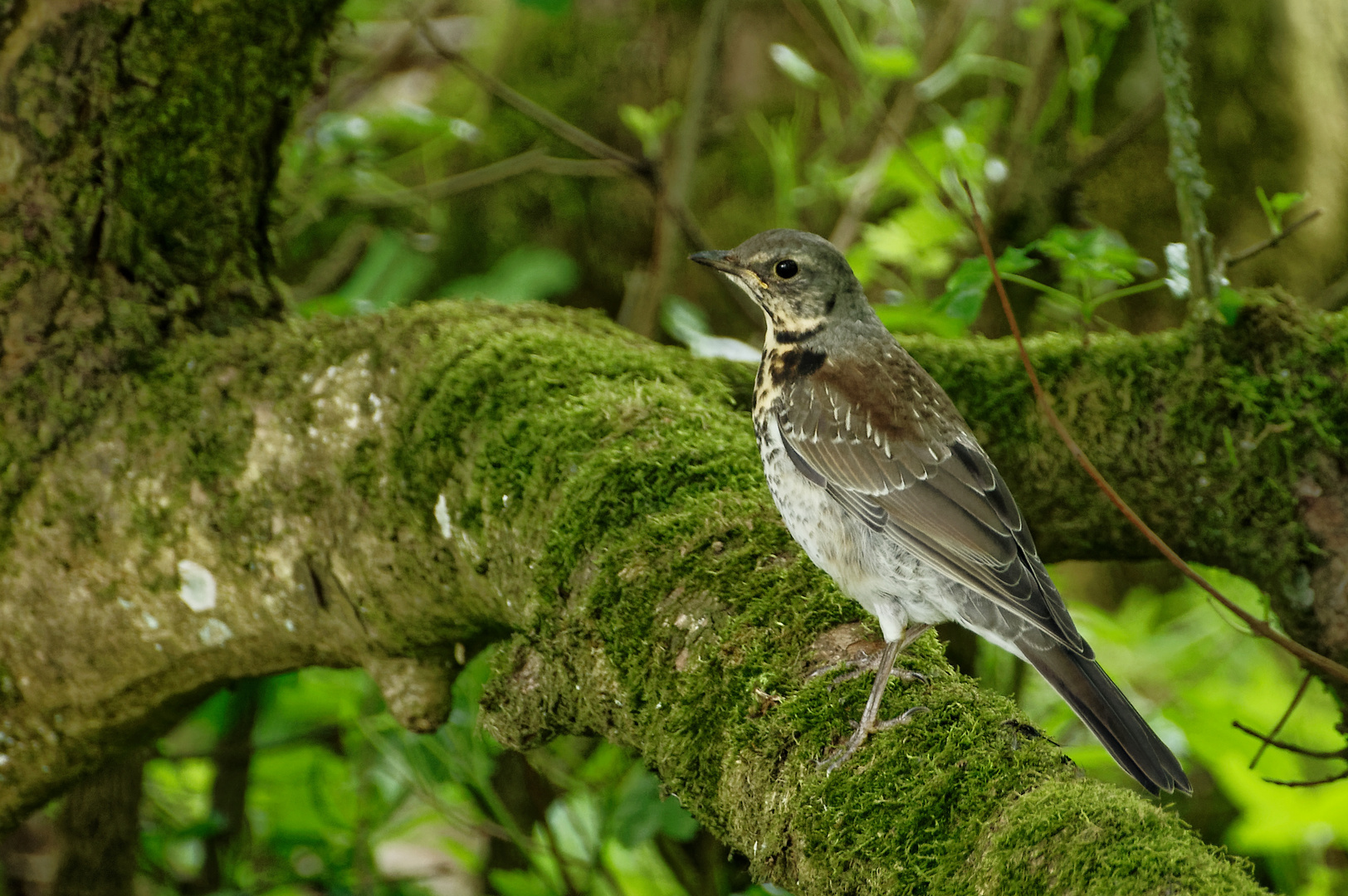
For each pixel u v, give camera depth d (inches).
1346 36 515.5
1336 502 283.6
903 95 501.4
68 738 316.8
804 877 183.2
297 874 414.3
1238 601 428.1
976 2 515.8
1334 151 496.7
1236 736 354.9
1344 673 237.9
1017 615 232.4
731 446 259.4
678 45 512.4
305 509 281.0
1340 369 284.2
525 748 245.3
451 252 513.7
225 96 307.1
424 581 274.1
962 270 291.7
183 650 299.3
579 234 512.4
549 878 399.2
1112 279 281.7
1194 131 305.1
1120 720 214.4
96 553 294.5
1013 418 304.0
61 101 295.9
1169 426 295.1
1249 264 477.7
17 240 300.2
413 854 546.3
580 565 238.4
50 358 299.7
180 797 474.6
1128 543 318.3
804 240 283.4
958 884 163.5
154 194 307.0
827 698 201.0
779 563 230.5
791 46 514.3
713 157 514.0
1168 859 146.0
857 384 263.6
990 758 178.9
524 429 261.4
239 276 322.0
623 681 221.5
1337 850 436.8
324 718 403.2
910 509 246.1
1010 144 486.3
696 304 503.8
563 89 518.0
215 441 287.4
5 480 297.7
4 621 303.1
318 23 319.3
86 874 411.5
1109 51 475.8
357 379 281.7
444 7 565.6
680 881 421.1
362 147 447.5
